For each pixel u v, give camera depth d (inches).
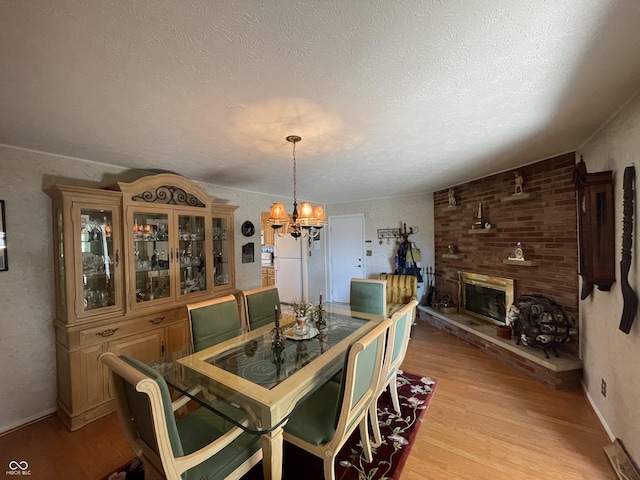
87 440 77.3
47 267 88.4
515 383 101.7
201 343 81.5
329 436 56.1
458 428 78.4
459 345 138.3
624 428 65.4
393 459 67.9
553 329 103.0
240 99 56.8
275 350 75.6
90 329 85.7
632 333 61.6
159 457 42.8
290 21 36.6
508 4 35.0
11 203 81.7
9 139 75.9
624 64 48.0
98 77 47.7
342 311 113.0
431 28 38.7
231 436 50.1
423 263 188.4
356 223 218.5
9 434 79.7
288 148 88.1
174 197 110.4
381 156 100.7
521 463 66.0
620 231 66.8
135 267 98.5
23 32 36.3
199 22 36.3
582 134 83.7
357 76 50.0
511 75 50.9
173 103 57.5
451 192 161.3
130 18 35.2
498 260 134.3
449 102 60.9
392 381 85.5
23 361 84.0
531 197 115.8
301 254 222.4
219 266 132.3
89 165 97.3
